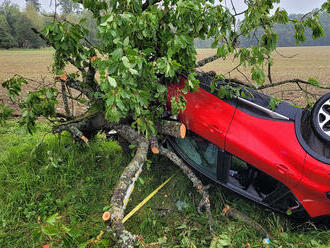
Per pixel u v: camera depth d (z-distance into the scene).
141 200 3.54
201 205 3.19
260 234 3.00
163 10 2.74
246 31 3.12
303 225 3.12
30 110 3.37
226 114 3.20
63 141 4.76
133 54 2.26
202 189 3.20
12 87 3.60
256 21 3.06
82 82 3.64
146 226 3.04
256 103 3.23
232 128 3.11
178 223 3.13
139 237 2.60
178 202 3.50
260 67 3.08
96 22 2.85
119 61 2.23
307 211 2.96
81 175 3.96
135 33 2.63
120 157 4.38
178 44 2.52
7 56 39.38
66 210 3.29
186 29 2.72
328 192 2.81
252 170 3.43
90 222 3.11
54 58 3.49
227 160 3.17
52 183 3.72
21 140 5.07
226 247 2.79
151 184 3.81
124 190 2.56
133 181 2.76
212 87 3.25
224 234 2.87
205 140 3.33
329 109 2.99
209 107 3.29
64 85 4.28
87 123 3.89
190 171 3.26
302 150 2.89
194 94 3.43
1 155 4.43
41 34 3.20
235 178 3.49
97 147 4.66
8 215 3.13
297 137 2.96
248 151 2.98
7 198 3.38
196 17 2.71
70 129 3.75
